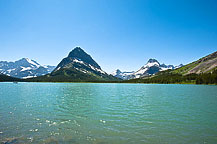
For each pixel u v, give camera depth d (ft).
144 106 131.54
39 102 153.69
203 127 74.28
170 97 196.54
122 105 136.98
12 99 175.83
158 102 154.10
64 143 56.49
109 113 104.27
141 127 74.43
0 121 83.05
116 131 68.90
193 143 57.06
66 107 126.62
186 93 249.55
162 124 79.05
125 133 66.49
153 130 70.13
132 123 81.00
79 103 148.36
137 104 142.31
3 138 60.59
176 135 64.39
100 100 171.22
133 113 104.22
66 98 189.26
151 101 161.68
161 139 60.29
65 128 72.69
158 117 93.09
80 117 93.09
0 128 71.87
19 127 73.61
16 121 83.46
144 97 199.82
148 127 74.38
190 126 75.87
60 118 90.58
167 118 90.74
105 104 142.72
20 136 62.64
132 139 60.23
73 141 58.29
